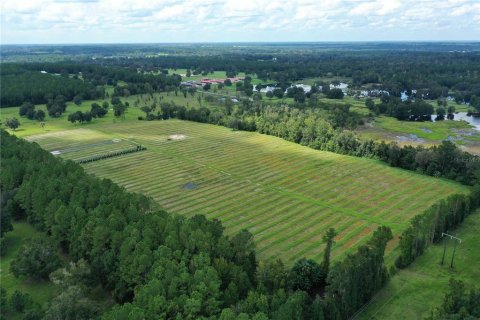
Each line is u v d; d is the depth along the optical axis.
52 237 79.31
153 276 60.25
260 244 83.69
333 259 77.81
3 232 85.25
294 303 52.97
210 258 64.44
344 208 101.06
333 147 151.12
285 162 138.00
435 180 121.38
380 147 141.00
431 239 83.38
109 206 79.00
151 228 70.88
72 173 96.19
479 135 180.75
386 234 72.31
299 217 96.19
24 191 91.94
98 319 56.47
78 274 65.94
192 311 54.66
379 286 68.44
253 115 194.00
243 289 60.97
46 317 55.16
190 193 111.00
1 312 61.16
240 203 104.31
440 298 66.81
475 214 97.31
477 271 74.56
